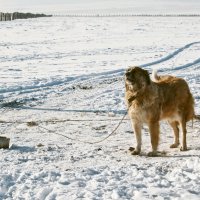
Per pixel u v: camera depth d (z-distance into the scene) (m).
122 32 57.66
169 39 45.41
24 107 15.38
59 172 7.40
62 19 115.38
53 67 26.14
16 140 10.59
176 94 9.51
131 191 6.30
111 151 9.40
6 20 104.25
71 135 11.23
